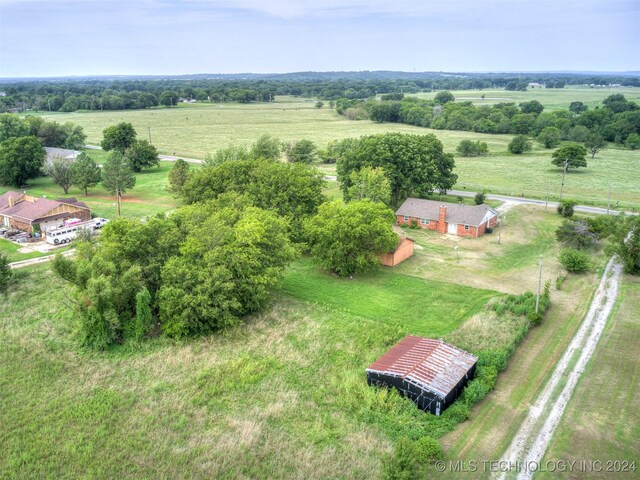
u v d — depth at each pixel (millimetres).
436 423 31141
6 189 97562
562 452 28406
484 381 34344
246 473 27578
